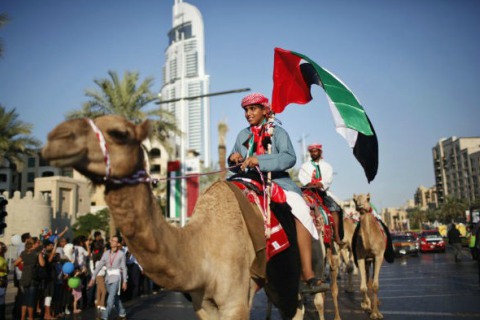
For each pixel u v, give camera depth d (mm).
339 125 4375
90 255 13969
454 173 141000
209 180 39750
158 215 3174
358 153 4465
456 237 24797
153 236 3045
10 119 27469
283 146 4312
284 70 5047
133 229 2961
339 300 12422
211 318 3643
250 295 3826
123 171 2865
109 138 2840
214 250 3535
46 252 10977
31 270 10297
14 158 29328
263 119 4641
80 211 55094
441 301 11430
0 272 9516
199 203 3832
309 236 4320
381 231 10031
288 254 3996
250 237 3771
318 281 4457
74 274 12148
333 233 7875
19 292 11156
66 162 2641
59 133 2609
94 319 11156
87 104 22547
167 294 16031
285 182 4391
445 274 18375
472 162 129125
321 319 7352
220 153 34281
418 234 41688
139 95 22812
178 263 3238
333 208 7875
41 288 10945
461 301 11281
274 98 5078
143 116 22328
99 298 11180
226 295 3518
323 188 7496
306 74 4934
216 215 3691
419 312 9984
